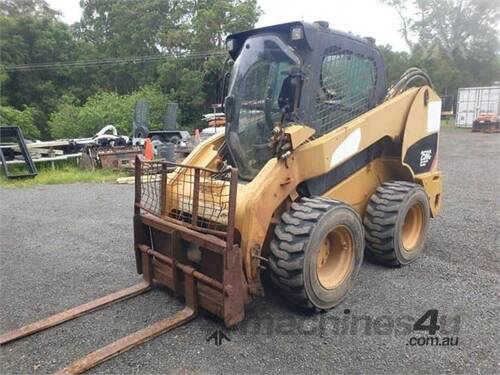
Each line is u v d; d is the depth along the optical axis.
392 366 2.69
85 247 5.15
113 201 7.95
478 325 3.18
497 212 6.51
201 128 29.56
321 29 3.48
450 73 32.16
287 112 3.37
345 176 4.09
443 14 35.34
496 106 25.05
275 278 3.22
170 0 34.59
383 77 4.46
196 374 2.62
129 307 3.49
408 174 4.59
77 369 2.64
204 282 3.12
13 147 12.50
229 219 2.86
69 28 38.03
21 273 4.33
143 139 15.21
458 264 4.39
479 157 13.39
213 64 27.77
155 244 3.71
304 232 3.10
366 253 4.47
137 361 2.76
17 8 36.19
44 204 7.77
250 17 29.91
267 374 2.62
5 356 2.85
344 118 3.97
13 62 32.03
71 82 34.78
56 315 3.33
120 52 35.59
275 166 3.21
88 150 12.96
